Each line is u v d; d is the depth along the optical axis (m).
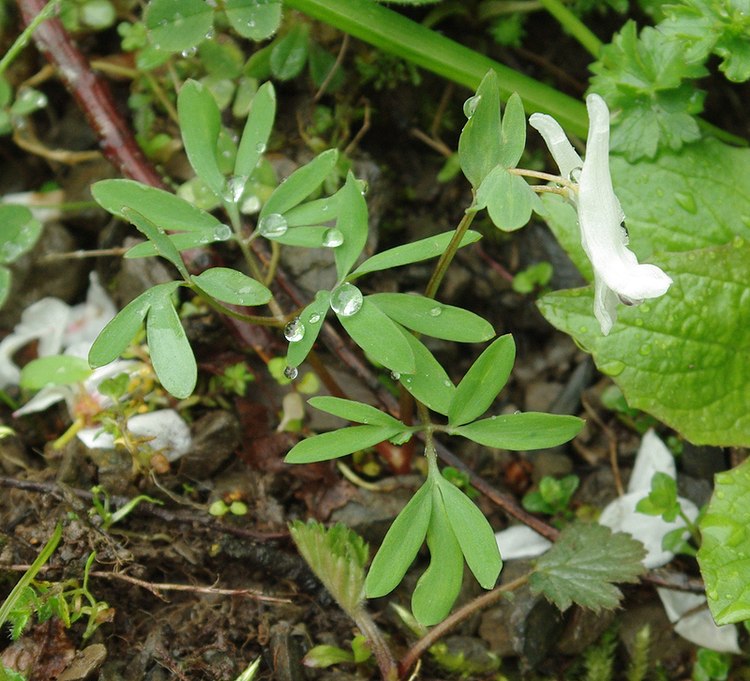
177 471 0.20
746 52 0.19
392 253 0.17
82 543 0.18
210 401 0.21
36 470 0.20
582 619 0.20
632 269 0.15
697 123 0.21
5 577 0.18
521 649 0.19
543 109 0.21
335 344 0.21
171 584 0.19
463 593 0.20
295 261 0.21
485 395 0.16
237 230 0.17
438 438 0.21
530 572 0.18
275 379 0.21
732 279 0.19
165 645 0.18
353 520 0.20
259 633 0.19
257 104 0.18
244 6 0.19
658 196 0.20
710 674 0.19
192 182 0.21
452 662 0.19
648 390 0.19
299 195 0.17
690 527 0.20
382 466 0.21
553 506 0.21
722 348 0.19
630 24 0.20
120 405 0.19
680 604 0.20
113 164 0.21
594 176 0.15
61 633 0.17
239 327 0.21
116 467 0.19
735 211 0.20
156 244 0.16
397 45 0.20
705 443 0.19
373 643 0.18
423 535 0.16
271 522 0.20
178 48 0.20
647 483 0.21
